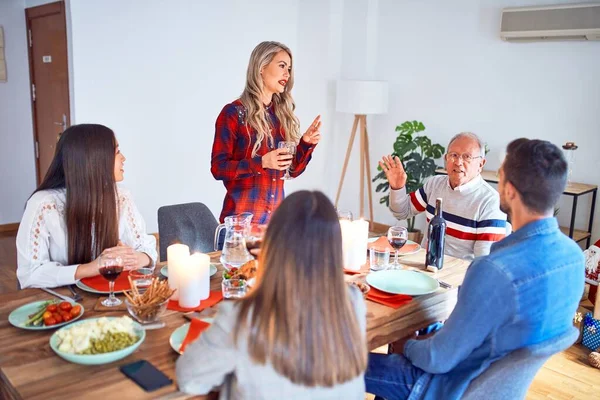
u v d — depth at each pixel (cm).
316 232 112
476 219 250
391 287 189
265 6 508
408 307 176
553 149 147
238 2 487
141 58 440
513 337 146
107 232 196
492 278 142
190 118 478
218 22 478
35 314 155
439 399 159
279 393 114
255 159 249
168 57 454
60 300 166
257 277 117
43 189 196
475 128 475
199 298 169
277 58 260
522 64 439
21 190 529
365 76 538
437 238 208
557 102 425
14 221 530
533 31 422
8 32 493
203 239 266
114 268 162
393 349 208
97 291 173
